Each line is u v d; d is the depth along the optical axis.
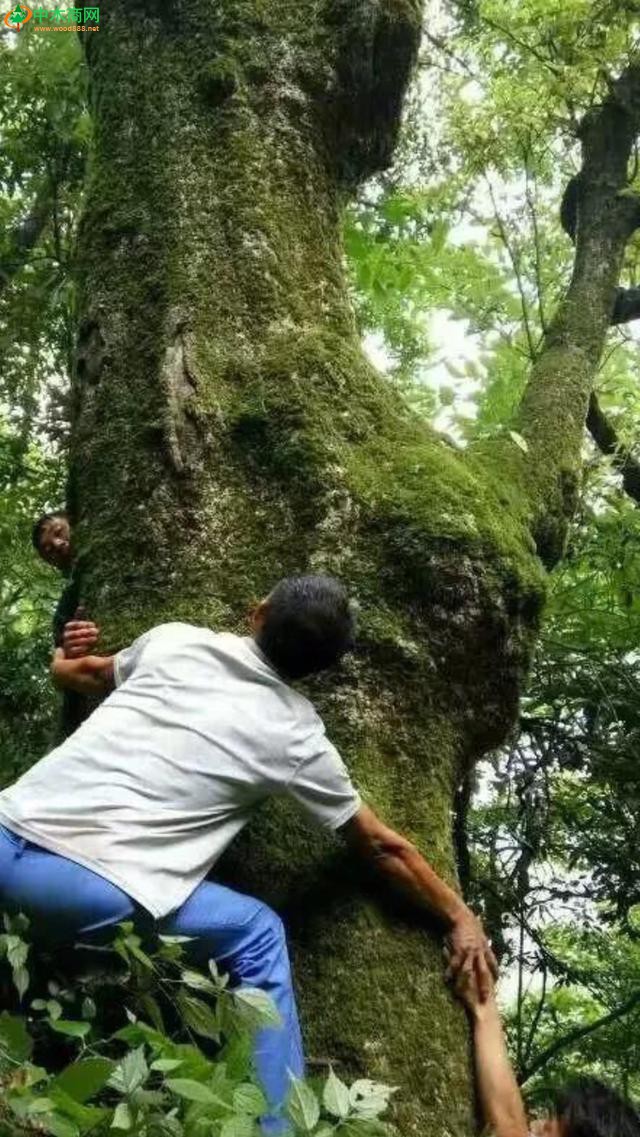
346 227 6.73
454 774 3.16
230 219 3.53
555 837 6.23
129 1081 1.97
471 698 3.18
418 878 2.79
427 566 3.09
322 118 3.81
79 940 2.38
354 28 3.80
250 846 2.80
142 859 2.40
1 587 6.81
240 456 3.22
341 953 2.72
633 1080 7.55
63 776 2.48
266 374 3.32
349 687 3.01
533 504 3.87
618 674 5.85
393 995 2.70
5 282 6.87
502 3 6.09
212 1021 2.24
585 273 5.38
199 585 3.07
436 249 6.62
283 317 3.45
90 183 3.73
